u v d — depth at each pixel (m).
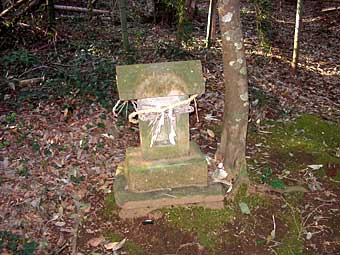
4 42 3.46
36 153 2.14
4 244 1.60
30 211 1.78
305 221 1.79
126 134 2.35
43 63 3.05
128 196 1.74
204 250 1.63
